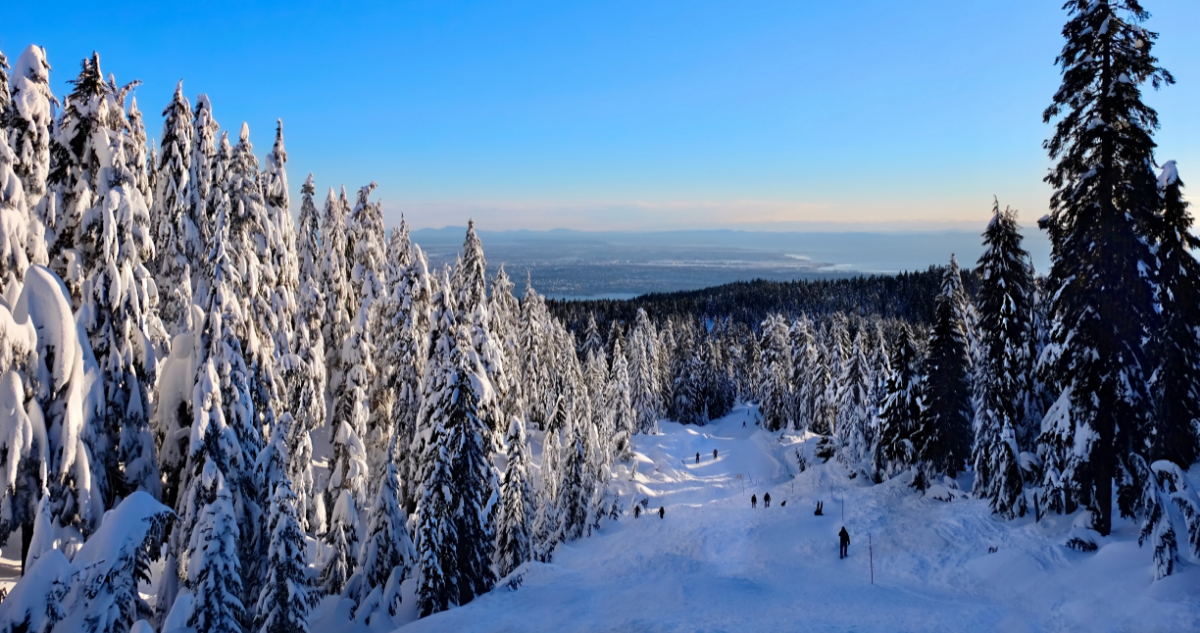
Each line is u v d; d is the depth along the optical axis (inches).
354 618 736.3
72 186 682.8
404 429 1136.2
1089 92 680.4
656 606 648.4
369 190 1380.4
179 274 976.9
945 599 692.7
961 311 1179.9
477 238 1576.0
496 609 685.3
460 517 842.2
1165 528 572.1
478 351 1075.9
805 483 1589.6
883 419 1333.7
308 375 1108.5
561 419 1488.7
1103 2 655.1
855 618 592.7
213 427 606.2
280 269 1050.7
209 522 560.1
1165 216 719.1
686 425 3321.9
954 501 1056.2
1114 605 553.6
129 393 658.2
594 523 1450.5
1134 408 698.8
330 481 1041.5
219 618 541.3
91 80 681.6
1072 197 703.7
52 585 438.0
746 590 700.7
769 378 3002.0
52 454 579.8
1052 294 776.9
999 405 972.6
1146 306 685.3
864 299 6496.1
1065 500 818.8
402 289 1200.2
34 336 551.2
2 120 613.0
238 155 976.9
